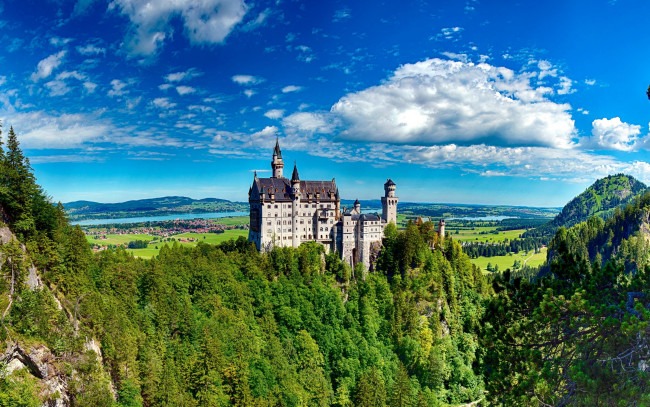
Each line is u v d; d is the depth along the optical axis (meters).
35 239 104.12
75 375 86.50
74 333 93.38
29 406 74.56
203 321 131.38
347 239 192.38
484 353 40.06
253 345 131.25
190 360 112.69
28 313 83.94
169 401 99.44
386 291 176.88
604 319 31.44
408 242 184.62
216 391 108.81
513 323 38.97
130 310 118.94
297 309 156.62
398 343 158.25
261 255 177.50
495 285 42.22
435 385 147.50
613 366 29.67
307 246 181.75
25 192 104.00
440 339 165.25
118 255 155.62
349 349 147.88
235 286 153.88
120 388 96.81
